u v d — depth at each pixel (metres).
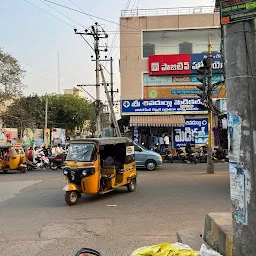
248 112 3.40
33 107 50.12
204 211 8.49
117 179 11.72
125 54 28.92
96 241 6.30
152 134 26.38
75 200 10.01
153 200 10.27
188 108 25.86
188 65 27.88
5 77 35.66
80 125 58.59
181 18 29.06
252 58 3.44
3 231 7.14
